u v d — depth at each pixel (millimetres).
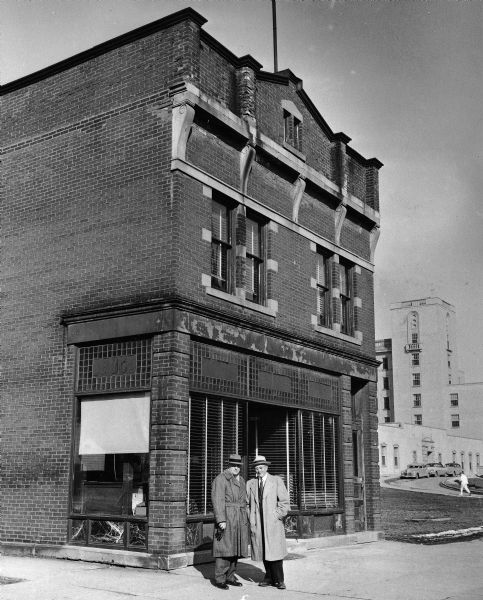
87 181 13961
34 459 13422
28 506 13289
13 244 14742
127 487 12312
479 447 88250
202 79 13898
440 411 89812
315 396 16500
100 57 14312
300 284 16500
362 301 19266
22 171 14992
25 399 13812
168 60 13305
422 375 91938
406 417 92250
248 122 14828
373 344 19469
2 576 10719
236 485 10547
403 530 20781
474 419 88875
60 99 14766
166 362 12094
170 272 12492
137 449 12281
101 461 12695
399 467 70125
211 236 13773
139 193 13180
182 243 12711
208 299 13227
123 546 12000
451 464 65750
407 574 11570
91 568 11516
